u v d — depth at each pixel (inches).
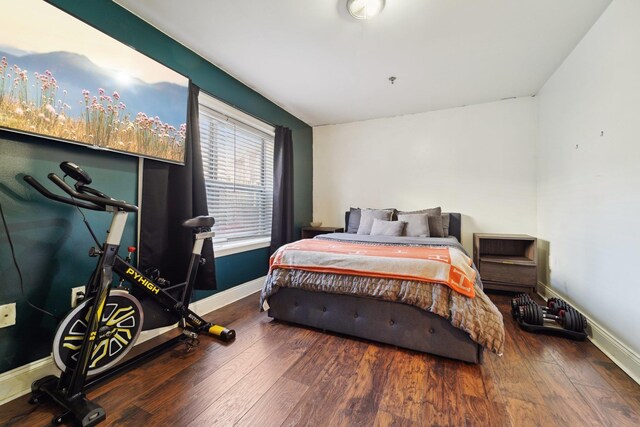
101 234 67.8
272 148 140.3
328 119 162.2
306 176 168.4
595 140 78.2
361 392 55.2
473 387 56.7
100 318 52.6
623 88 65.9
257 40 86.9
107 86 63.6
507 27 79.9
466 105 140.2
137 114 70.2
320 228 156.6
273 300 89.5
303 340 77.3
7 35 48.4
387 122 158.1
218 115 105.7
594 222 78.7
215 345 74.3
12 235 53.4
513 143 132.1
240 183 118.9
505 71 106.0
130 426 46.5
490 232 136.0
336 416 48.8
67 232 61.6
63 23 55.7
